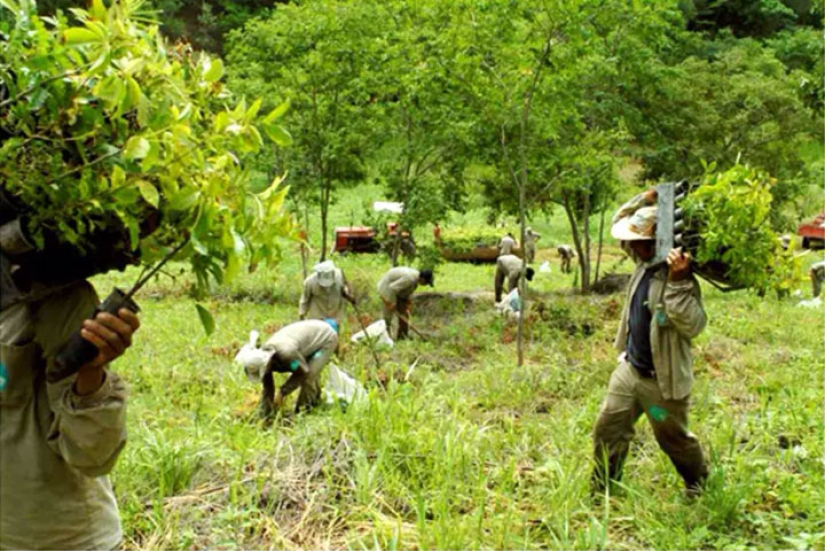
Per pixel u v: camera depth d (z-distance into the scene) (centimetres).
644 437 718
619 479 606
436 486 589
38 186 274
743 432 725
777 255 572
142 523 532
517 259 1691
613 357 1127
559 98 1365
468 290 2109
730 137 2159
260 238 295
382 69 1655
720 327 1336
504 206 2042
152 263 295
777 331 1301
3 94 278
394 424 670
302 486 587
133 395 937
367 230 2622
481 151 1603
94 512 325
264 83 1762
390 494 585
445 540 501
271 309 1645
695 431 725
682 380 568
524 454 673
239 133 295
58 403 295
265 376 856
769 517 553
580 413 790
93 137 280
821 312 1511
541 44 1180
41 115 276
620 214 614
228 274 293
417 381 1038
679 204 567
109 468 307
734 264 557
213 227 287
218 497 575
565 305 1535
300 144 1761
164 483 583
